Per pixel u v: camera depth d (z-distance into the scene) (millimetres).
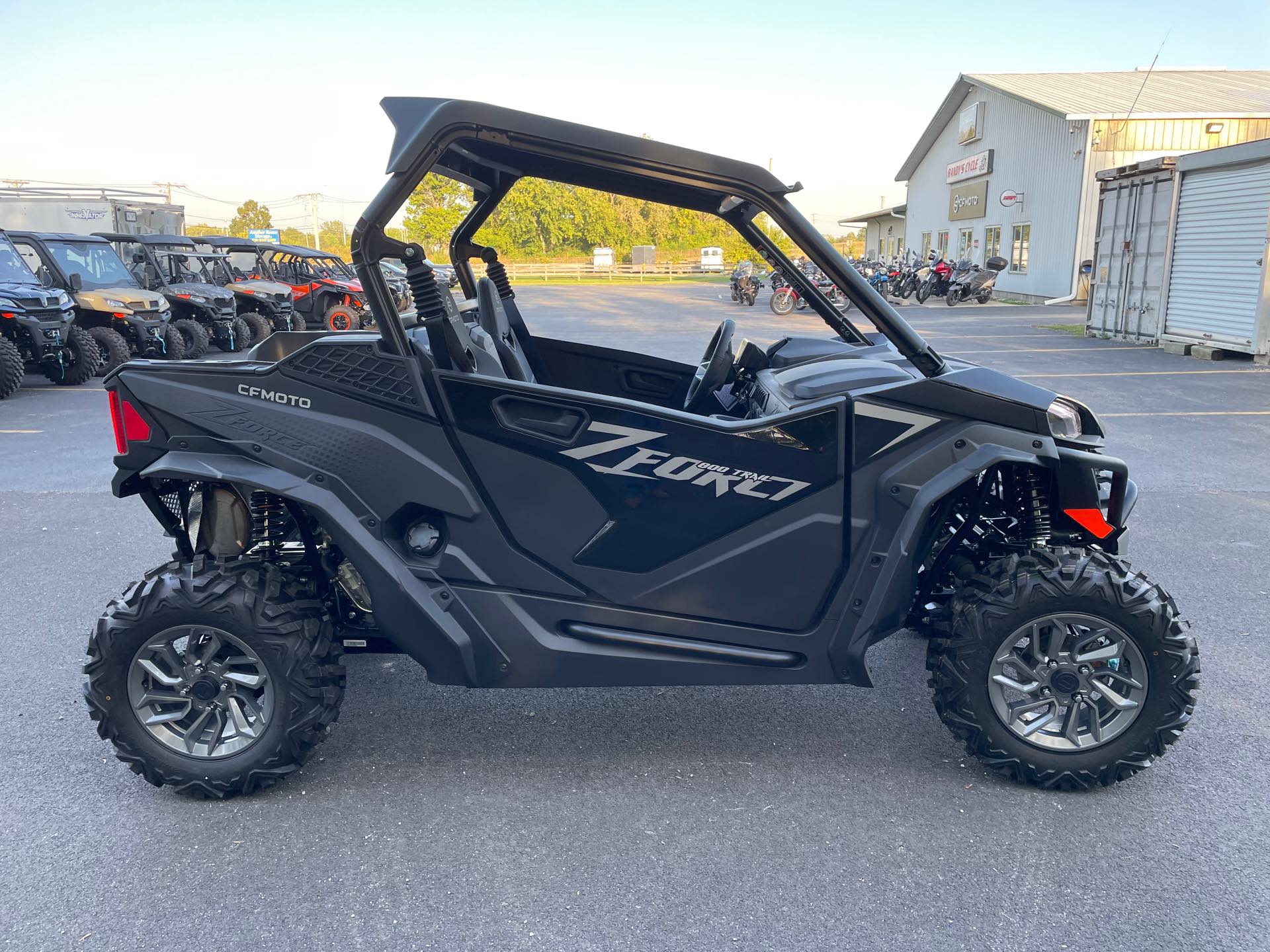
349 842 2730
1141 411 9500
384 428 2830
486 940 2328
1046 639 2979
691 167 2717
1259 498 6391
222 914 2424
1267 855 2654
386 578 2832
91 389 12016
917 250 40656
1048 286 28172
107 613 2846
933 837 2750
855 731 3414
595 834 2775
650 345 16078
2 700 3605
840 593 2920
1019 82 31203
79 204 19203
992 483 3029
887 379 2904
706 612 2947
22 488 6777
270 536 3061
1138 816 2854
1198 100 28016
